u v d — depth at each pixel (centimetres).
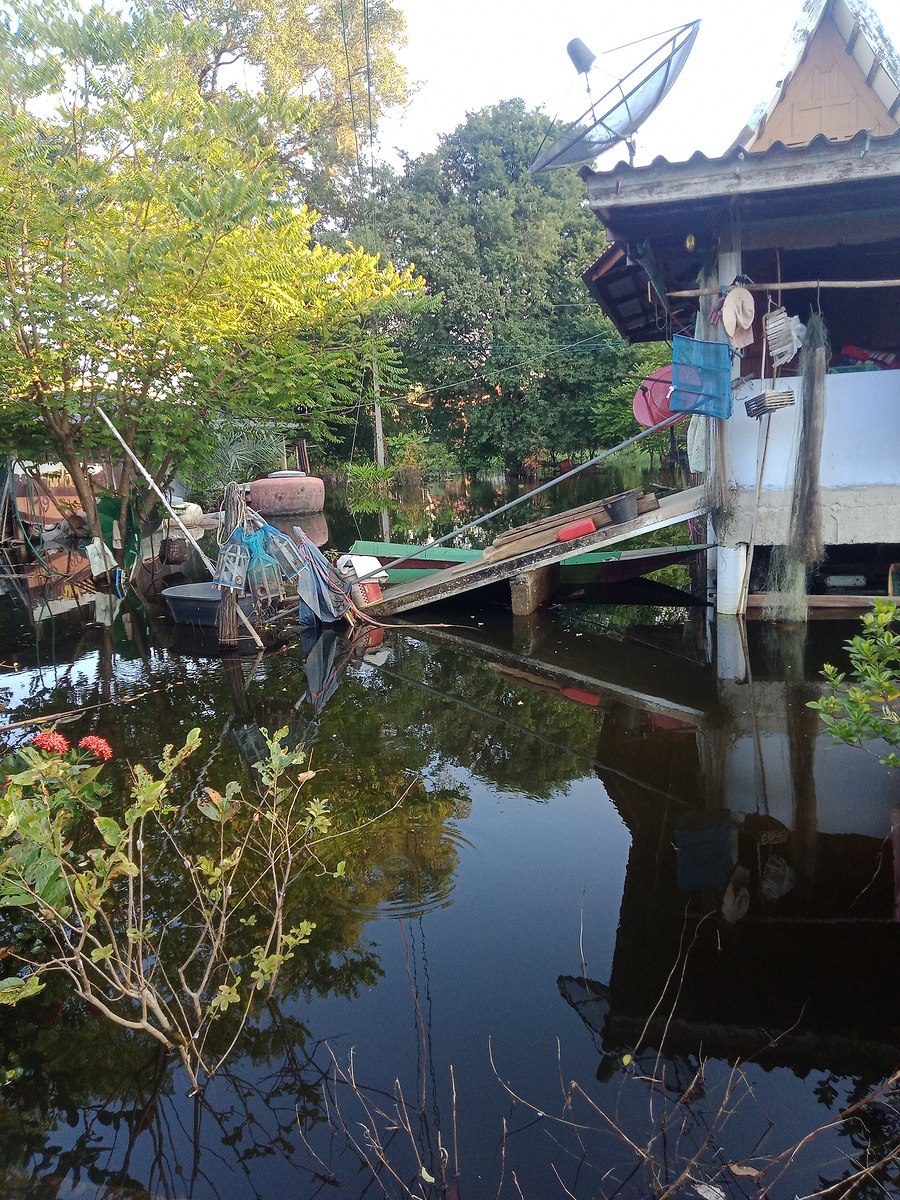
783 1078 220
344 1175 198
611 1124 207
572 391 2366
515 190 2405
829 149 554
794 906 294
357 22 2444
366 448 2694
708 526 905
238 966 278
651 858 334
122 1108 222
